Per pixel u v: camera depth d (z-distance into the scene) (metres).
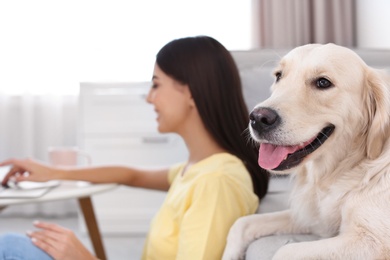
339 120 1.01
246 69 2.14
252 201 1.19
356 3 3.14
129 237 2.81
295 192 1.13
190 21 3.40
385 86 1.00
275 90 1.05
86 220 1.87
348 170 1.01
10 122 3.49
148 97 1.32
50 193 1.42
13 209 3.45
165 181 1.57
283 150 0.98
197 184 1.08
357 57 1.04
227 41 3.38
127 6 3.42
